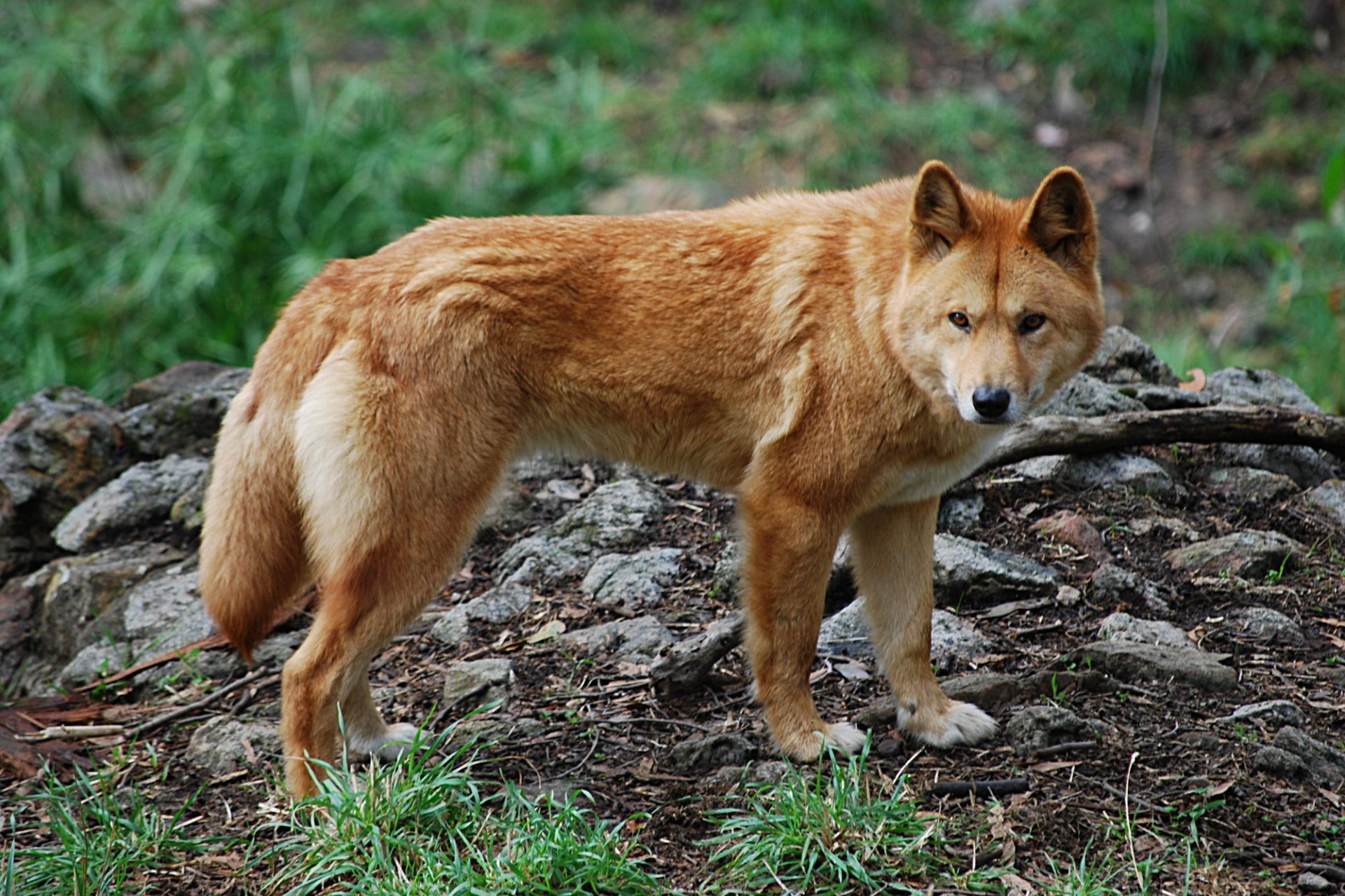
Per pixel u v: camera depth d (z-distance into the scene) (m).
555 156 20.55
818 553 7.51
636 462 8.10
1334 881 6.32
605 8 26.91
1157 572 9.41
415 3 26.27
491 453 7.52
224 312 18.41
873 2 26.03
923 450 7.46
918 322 7.18
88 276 18.89
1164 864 6.46
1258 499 10.39
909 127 22.72
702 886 6.43
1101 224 21.77
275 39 22.58
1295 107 23.53
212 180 19.22
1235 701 7.93
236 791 7.77
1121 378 11.85
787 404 7.50
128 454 11.63
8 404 17.34
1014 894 6.23
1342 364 18.08
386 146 19.61
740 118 23.28
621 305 7.65
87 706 9.16
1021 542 9.71
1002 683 8.05
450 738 7.98
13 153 19.39
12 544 11.12
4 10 22.23
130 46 22.08
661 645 8.83
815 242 7.65
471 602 9.64
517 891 6.31
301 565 7.79
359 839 6.75
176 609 9.99
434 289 7.43
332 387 7.34
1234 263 20.88
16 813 7.57
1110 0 25.05
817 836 6.57
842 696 8.37
